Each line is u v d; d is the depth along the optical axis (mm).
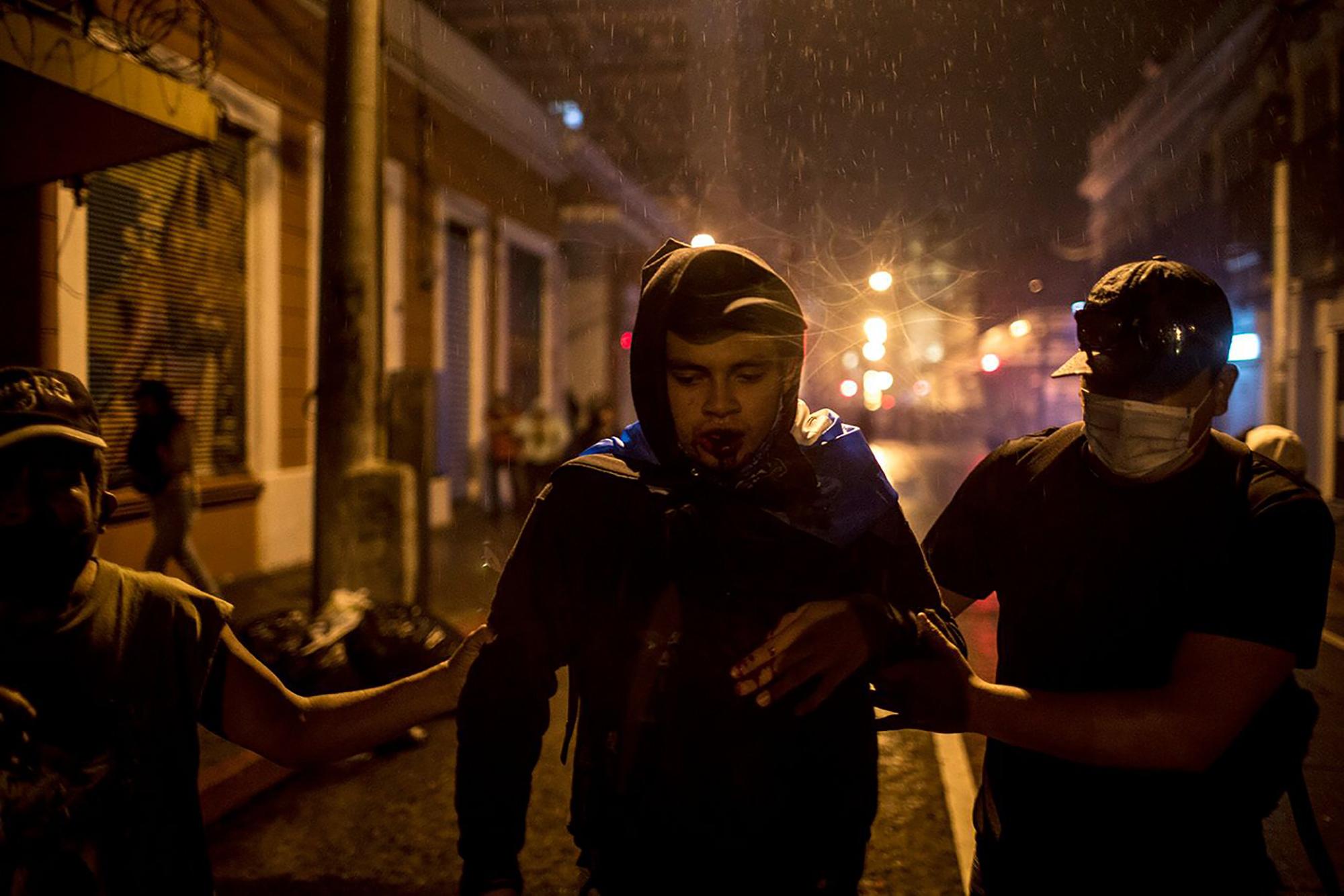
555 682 1311
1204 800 1338
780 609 1177
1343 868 2934
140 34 5297
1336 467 12367
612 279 19094
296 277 9109
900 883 3109
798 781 1179
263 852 3352
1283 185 11961
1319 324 12664
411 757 4234
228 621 1333
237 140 8320
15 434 1109
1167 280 1351
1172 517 1358
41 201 6113
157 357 7426
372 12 5594
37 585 1154
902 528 1248
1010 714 1190
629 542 1204
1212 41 14914
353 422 5738
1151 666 1365
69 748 1156
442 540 10516
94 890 1164
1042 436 1581
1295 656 1262
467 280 13617
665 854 1180
